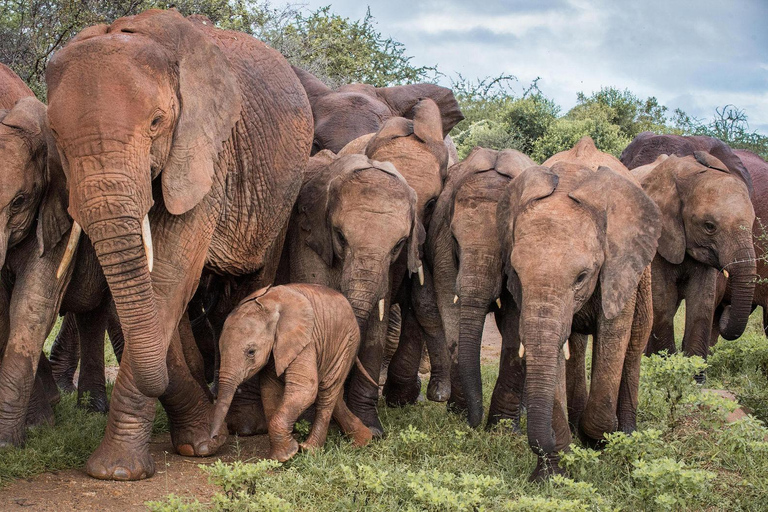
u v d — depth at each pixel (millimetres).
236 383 8758
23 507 7492
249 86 9938
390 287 10844
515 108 34969
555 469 8516
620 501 7996
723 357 13898
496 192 10242
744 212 13594
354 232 10102
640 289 9648
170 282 8461
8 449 8500
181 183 7781
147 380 7625
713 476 7855
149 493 8023
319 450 8977
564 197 8562
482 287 10000
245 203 9898
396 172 10570
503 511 7375
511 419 9820
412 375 11789
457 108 19641
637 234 8648
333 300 9484
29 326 8836
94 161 7039
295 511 7605
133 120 7156
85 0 18812
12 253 9094
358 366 10172
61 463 8531
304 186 11055
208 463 9062
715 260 13766
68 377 12195
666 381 9812
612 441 8703
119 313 7340
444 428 10039
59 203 8938
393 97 19234
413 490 7660
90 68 7156
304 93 11172
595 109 38906
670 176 14211
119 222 7074
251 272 10531
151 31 7684
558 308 8094
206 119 7922
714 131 34562
